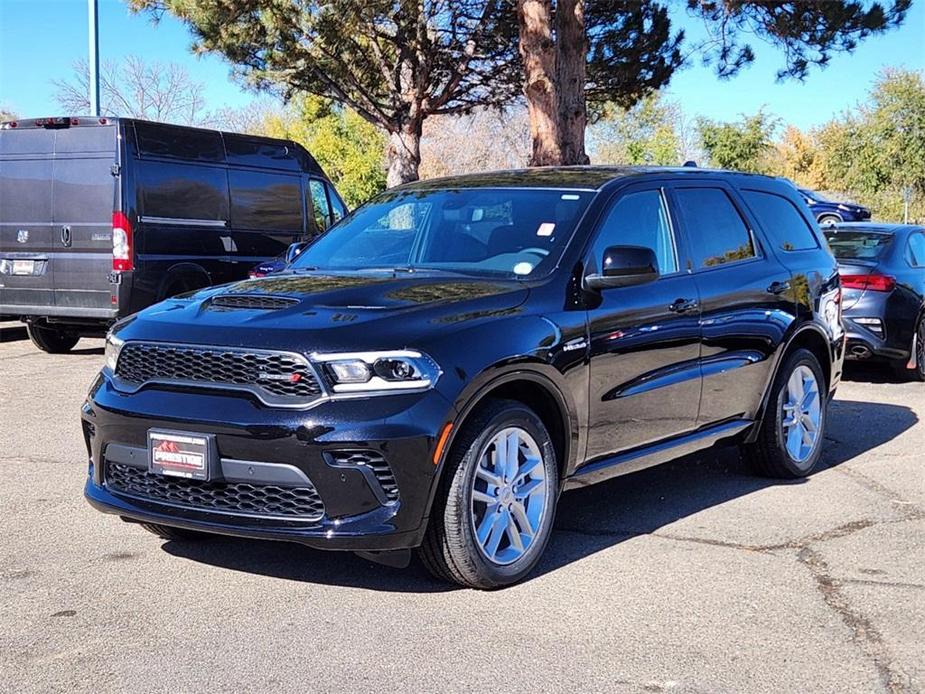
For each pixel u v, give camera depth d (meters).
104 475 4.73
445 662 3.86
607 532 5.54
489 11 23.84
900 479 6.75
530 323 4.74
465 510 4.40
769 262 6.59
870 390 10.53
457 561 4.45
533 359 4.64
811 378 6.85
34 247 11.80
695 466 7.14
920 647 4.02
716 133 49.56
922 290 10.97
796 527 5.64
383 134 43.94
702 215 6.19
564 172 6.02
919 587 4.69
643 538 5.43
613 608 4.42
